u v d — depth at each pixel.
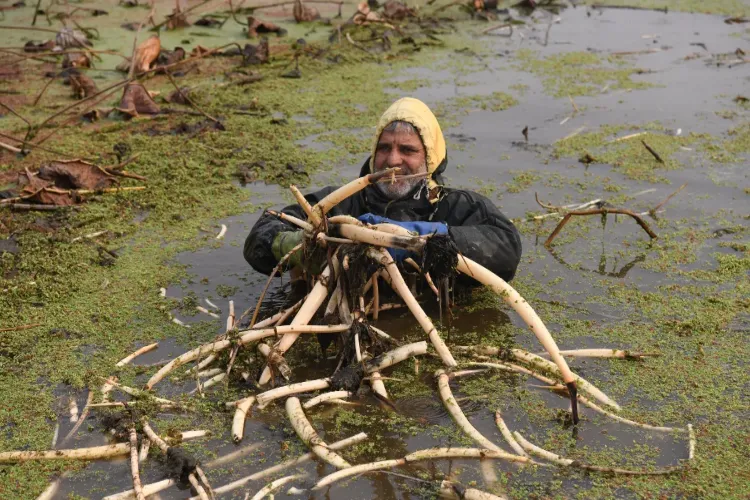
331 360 4.20
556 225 5.60
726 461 3.53
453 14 11.12
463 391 3.96
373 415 3.80
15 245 5.35
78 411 3.85
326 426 3.73
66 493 3.37
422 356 4.21
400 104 4.59
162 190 6.09
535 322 3.75
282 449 3.58
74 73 8.37
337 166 6.50
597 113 7.59
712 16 11.01
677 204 5.88
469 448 3.55
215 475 3.45
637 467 3.49
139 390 3.92
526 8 11.44
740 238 5.41
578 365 4.17
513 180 6.25
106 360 4.20
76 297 4.79
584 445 3.62
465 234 4.46
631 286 4.89
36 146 6.38
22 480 3.44
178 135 7.04
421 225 4.30
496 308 4.66
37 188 5.88
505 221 4.67
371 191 4.68
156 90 8.04
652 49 9.56
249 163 6.53
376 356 4.07
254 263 4.56
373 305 4.50
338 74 8.68
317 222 4.04
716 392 3.97
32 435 3.70
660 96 8.04
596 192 6.07
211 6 10.90
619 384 4.03
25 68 8.71
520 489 3.37
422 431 3.71
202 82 8.34
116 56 8.99
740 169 6.44
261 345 4.07
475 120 7.41
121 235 5.50
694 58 9.21
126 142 6.87
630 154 6.70
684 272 5.02
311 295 4.08
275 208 5.83
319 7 11.08
